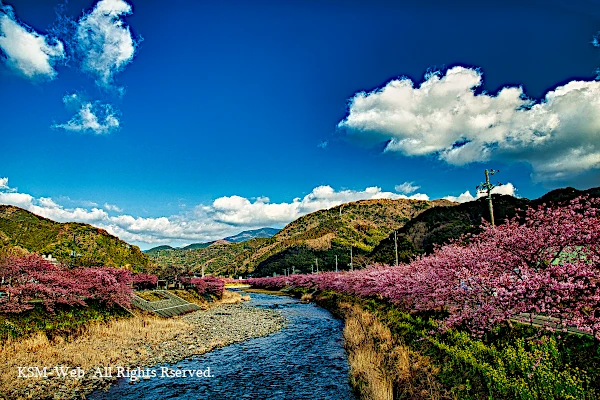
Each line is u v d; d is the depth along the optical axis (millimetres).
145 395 14344
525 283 10719
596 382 9203
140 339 23062
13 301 19984
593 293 10180
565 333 11633
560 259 12469
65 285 23062
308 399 13992
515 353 11648
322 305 49875
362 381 14688
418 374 13852
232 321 34156
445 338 16312
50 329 20500
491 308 12070
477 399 10844
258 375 17016
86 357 17766
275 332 28359
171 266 58344
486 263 13133
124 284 28859
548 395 9219
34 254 22984
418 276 20562
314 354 21000
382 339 20438
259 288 109000
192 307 42656
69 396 13727
